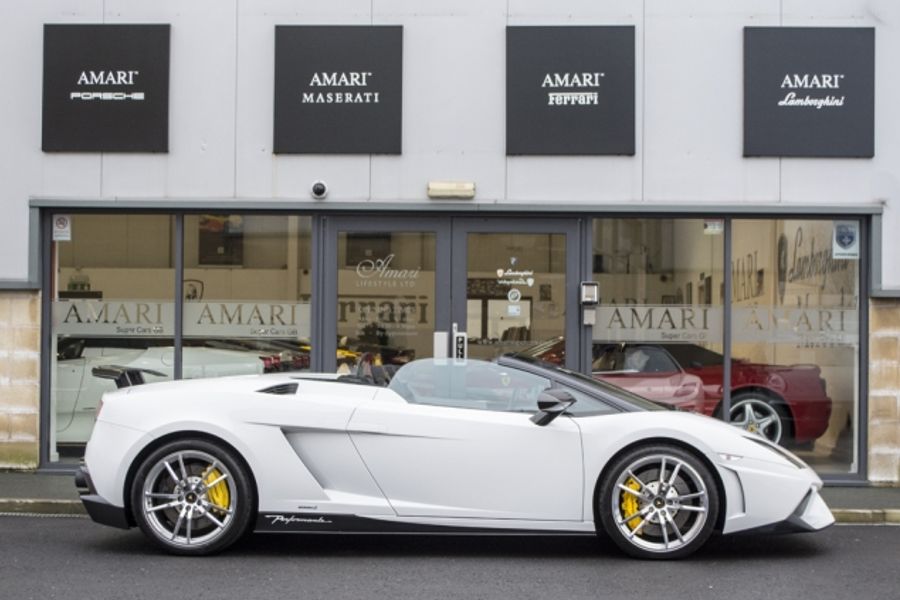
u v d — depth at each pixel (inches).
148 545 277.1
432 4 389.7
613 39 386.6
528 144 386.9
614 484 256.8
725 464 257.3
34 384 388.2
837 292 389.4
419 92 389.7
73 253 394.0
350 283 393.1
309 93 388.5
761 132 384.5
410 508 257.0
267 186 389.4
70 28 388.2
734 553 274.8
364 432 259.1
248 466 258.5
